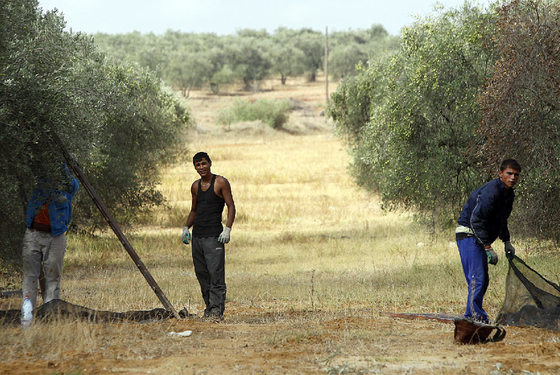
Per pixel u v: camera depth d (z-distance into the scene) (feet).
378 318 42.06
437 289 56.70
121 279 70.54
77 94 53.78
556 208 63.26
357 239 112.06
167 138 107.96
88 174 90.27
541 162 57.82
